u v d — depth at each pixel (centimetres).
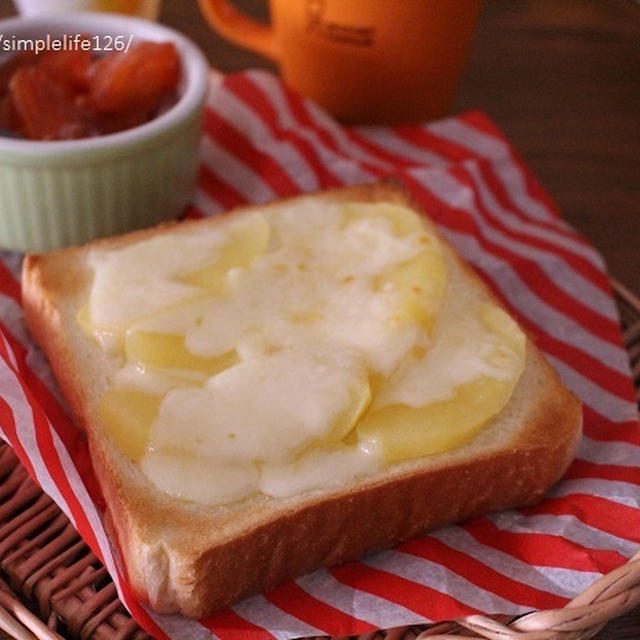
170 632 58
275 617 59
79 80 69
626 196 76
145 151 67
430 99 76
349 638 59
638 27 85
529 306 69
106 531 60
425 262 63
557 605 59
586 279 70
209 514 58
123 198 69
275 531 58
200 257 64
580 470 63
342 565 60
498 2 86
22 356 65
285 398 59
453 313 63
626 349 68
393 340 60
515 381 61
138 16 78
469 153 75
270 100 75
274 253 64
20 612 58
